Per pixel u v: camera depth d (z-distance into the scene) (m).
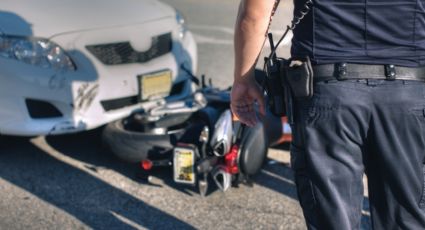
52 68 3.89
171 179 3.83
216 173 3.53
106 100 4.06
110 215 3.44
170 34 4.43
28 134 3.93
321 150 1.92
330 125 1.88
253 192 3.69
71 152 4.22
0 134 4.04
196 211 3.47
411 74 1.84
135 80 4.14
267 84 2.08
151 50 4.26
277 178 3.87
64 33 3.96
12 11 4.01
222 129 3.49
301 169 2.00
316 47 1.87
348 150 1.90
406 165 1.90
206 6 9.45
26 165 4.03
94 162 4.08
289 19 5.50
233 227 3.31
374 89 1.83
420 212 1.96
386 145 1.89
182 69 4.48
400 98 1.83
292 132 2.03
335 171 1.92
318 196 1.95
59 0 4.26
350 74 1.83
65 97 3.93
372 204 2.03
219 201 3.58
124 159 3.85
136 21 4.27
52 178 3.86
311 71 1.86
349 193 1.96
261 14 1.89
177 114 4.01
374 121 1.87
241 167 3.62
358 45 1.83
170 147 3.74
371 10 1.80
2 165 4.02
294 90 1.91
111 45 4.07
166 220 3.39
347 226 1.96
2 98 3.91
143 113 4.06
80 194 3.67
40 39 3.89
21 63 3.85
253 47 1.95
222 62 6.58
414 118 1.85
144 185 3.78
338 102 1.84
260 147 3.67
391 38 1.81
